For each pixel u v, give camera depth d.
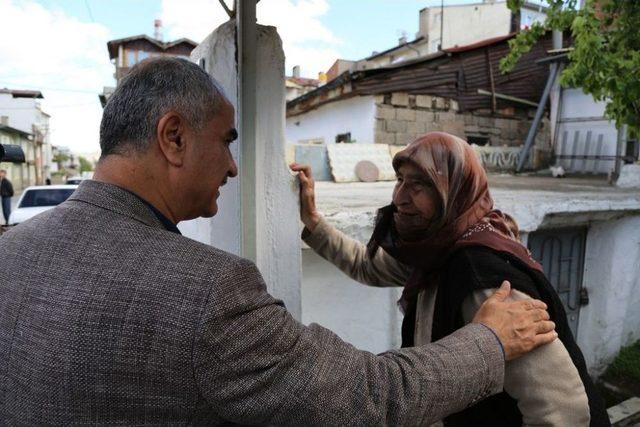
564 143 9.97
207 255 0.86
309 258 2.65
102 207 0.92
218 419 0.84
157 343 0.78
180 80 0.94
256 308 0.85
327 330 0.96
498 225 1.36
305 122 14.04
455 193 1.29
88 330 0.79
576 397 1.12
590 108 9.51
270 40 1.71
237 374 0.80
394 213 1.47
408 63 10.79
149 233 0.89
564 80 4.07
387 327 2.93
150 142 0.93
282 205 1.82
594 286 4.27
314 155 8.02
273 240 1.82
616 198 3.95
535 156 10.41
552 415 1.10
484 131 11.91
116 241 0.87
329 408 0.84
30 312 0.84
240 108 1.67
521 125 12.35
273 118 1.76
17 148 2.22
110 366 0.78
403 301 1.54
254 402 0.82
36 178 35.50
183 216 1.04
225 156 1.04
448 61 11.27
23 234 0.95
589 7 3.83
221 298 0.80
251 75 1.67
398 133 10.98
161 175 0.96
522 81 12.22
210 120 0.98
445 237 1.30
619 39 3.83
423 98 11.14
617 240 4.18
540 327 1.11
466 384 0.97
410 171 1.31
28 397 0.82
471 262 1.21
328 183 7.51
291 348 0.86
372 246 1.66
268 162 1.77
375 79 10.62
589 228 4.24
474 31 22.33
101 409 0.79
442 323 1.26
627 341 4.53
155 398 0.79
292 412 0.83
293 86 21.89
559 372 1.12
